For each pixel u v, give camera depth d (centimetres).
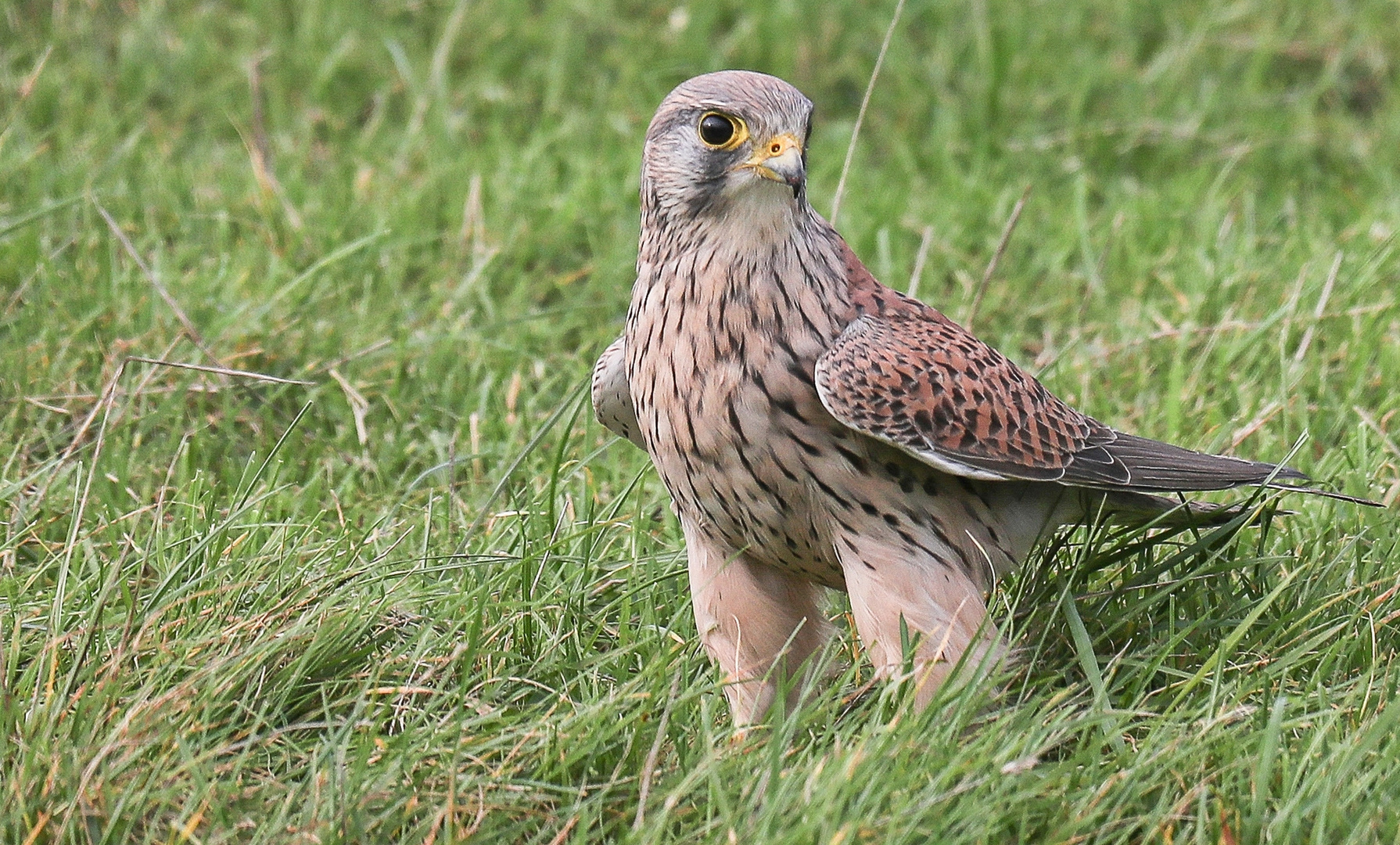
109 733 718
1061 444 848
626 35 1697
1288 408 1101
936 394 802
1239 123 1641
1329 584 885
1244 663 836
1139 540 948
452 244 1352
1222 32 1767
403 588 868
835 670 890
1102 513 898
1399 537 920
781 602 873
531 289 1323
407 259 1334
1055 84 1681
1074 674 863
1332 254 1327
